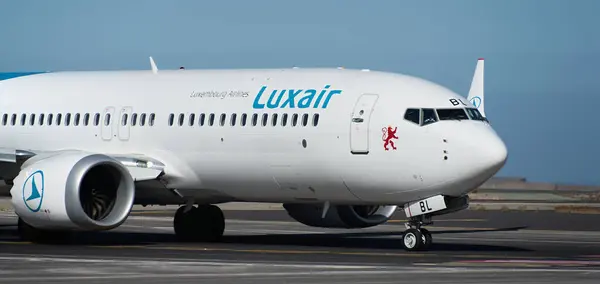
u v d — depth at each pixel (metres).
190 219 122.75
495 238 128.75
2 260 89.12
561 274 78.94
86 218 105.69
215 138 112.12
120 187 109.12
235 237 129.12
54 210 105.81
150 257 93.00
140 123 116.75
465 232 143.75
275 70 114.69
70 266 84.19
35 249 102.38
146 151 116.06
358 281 74.50
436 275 78.19
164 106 116.06
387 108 104.31
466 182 101.50
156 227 151.25
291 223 166.38
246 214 197.75
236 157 111.06
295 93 109.69
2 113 125.38
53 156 108.69
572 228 154.25
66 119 121.31
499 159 100.44
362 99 105.94
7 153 110.62
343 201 109.19
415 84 106.06
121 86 120.25
